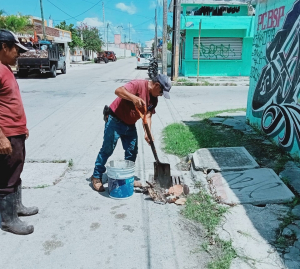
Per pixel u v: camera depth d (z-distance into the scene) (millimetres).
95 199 3467
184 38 18531
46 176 4020
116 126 3430
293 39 4430
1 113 2508
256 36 5957
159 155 4914
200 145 5152
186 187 3549
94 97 10578
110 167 3369
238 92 12172
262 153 4625
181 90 12844
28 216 3096
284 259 2410
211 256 2500
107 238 2746
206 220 2977
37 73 19141
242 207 3172
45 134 6055
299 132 4164
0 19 22375
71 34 39188
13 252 2555
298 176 3762
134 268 2375
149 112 3570
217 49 17672
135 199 3473
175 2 15109
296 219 2924
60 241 2701
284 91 4680
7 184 2684
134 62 44094
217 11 17938
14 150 2617
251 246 2572
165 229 2881
